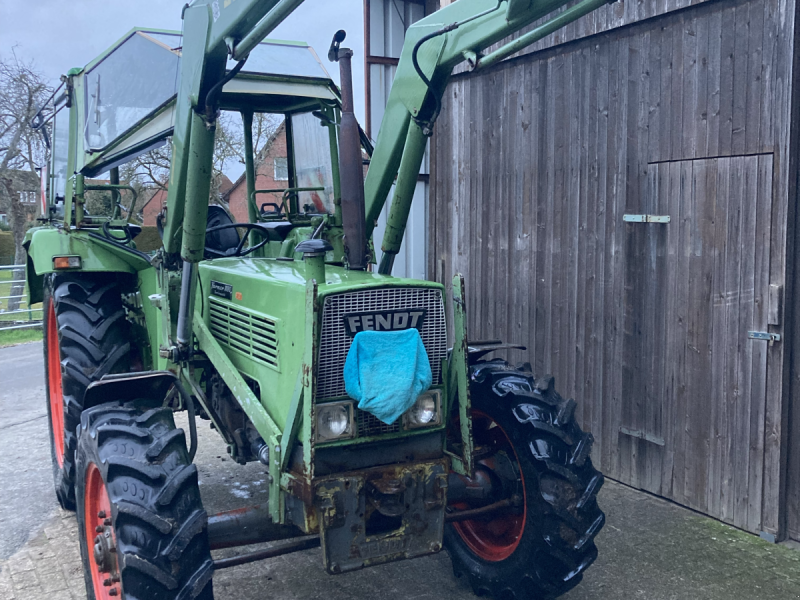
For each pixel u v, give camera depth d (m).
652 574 3.33
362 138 3.61
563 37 4.69
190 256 2.96
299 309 2.45
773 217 3.56
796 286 3.54
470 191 5.70
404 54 3.13
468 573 3.20
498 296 5.46
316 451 2.44
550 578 2.82
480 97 5.52
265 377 2.70
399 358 2.44
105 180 4.05
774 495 3.63
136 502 2.34
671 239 4.11
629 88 4.32
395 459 2.58
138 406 2.80
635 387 4.38
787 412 3.59
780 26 3.49
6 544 3.76
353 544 2.44
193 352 3.19
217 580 3.35
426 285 2.54
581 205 4.70
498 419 3.04
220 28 2.52
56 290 4.00
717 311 3.86
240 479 4.61
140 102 3.53
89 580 2.88
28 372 8.54
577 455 2.86
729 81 3.74
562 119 4.80
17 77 15.55
